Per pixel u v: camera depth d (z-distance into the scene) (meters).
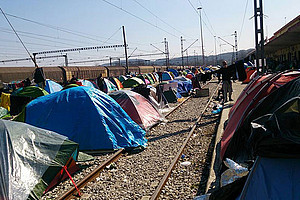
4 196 5.02
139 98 12.85
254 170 3.38
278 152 3.22
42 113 9.35
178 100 21.56
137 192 5.93
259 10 16.14
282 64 26.72
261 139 3.32
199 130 11.33
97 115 9.18
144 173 6.98
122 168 7.49
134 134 9.62
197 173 6.75
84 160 7.70
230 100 17.64
